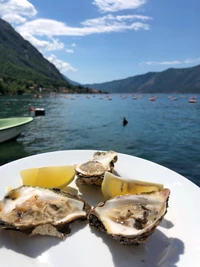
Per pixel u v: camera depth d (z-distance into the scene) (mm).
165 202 191
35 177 243
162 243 169
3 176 259
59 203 201
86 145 1412
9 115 2779
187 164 1050
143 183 220
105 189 220
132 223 179
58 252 163
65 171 247
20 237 174
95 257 159
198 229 181
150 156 1190
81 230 183
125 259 157
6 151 1133
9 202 203
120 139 1588
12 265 150
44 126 2035
